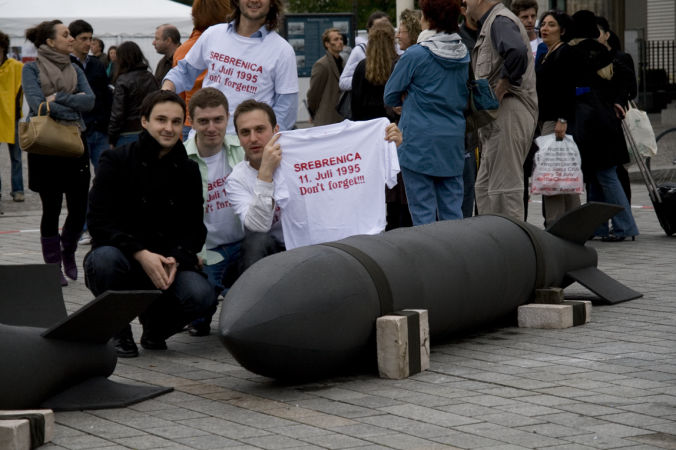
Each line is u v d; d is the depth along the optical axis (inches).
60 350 181.8
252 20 284.5
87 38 405.7
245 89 286.2
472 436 165.0
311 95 492.7
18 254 401.4
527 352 224.4
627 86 398.0
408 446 160.6
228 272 255.0
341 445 161.9
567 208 388.8
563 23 379.2
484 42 335.0
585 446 159.0
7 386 172.2
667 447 158.1
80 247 431.2
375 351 207.5
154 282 224.7
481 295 234.8
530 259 255.0
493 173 335.0
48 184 330.6
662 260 347.9
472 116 299.0
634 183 618.2
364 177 245.8
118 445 163.9
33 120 325.7
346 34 762.8
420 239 227.5
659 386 193.5
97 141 462.0
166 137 227.5
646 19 1339.8
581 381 198.2
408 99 291.0
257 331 189.0
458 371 209.2
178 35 445.4
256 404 188.2
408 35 373.1
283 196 239.6
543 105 378.6
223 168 253.8
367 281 204.7
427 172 288.2
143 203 229.5
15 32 844.6
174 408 186.2
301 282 195.2
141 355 234.5
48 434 165.3
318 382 203.5
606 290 274.1
